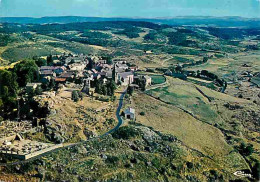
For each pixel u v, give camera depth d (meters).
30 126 158.75
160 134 177.25
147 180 142.75
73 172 134.50
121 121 181.38
